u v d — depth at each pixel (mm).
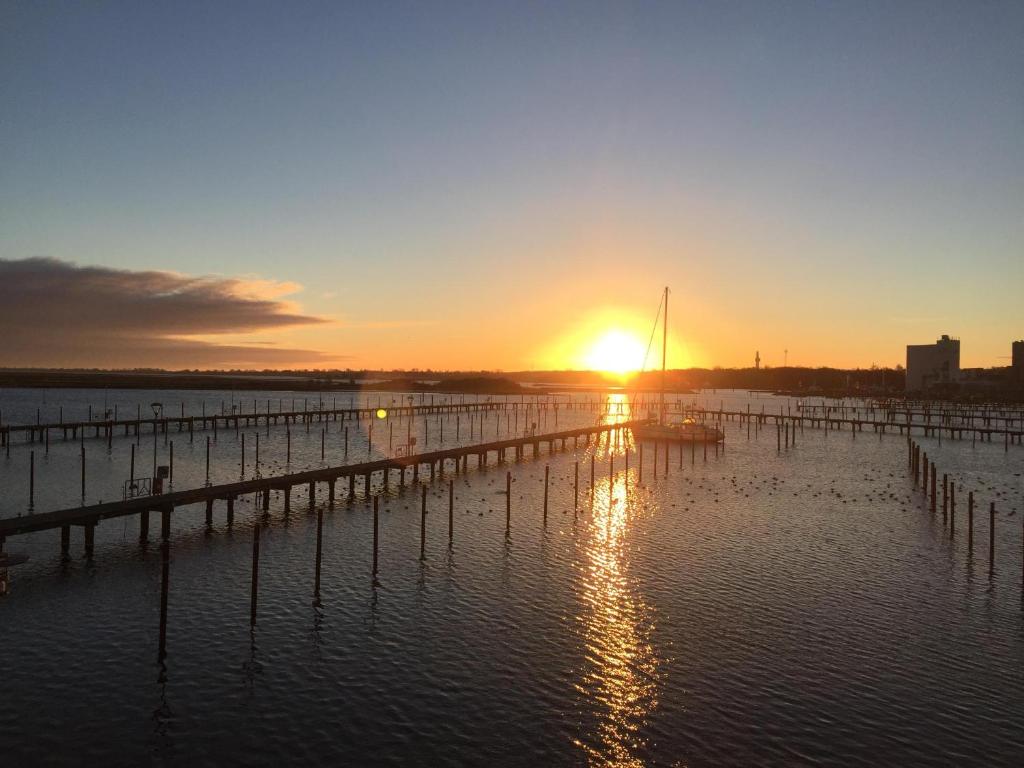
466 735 20188
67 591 30844
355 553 37406
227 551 37375
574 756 19297
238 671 23766
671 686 23125
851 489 61438
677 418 160875
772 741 20047
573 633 27203
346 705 21703
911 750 19688
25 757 18875
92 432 99500
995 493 59844
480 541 40281
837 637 27109
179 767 18656
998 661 25188
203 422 107875
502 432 116250
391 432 106750
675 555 38188
